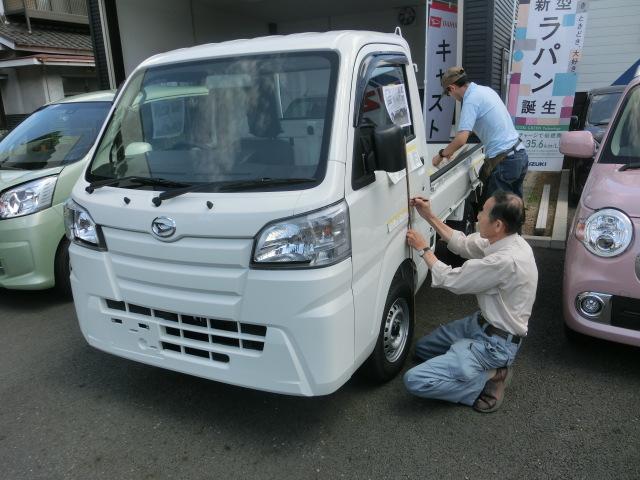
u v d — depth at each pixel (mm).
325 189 2385
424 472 2525
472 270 2846
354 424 2900
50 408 3152
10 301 4816
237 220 2344
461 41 7051
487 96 4605
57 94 14656
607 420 2844
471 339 3021
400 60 3350
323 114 2576
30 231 4270
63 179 4480
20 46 13883
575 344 3611
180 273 2516
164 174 2803
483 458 2602
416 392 2928
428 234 3723
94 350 3861
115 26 8227
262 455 2688
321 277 2326
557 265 5156
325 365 2400
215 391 3289
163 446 2785
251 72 2865
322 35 2898
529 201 7445
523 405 3006
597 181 3521
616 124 3998
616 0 12289
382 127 2564
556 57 8477
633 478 2434
